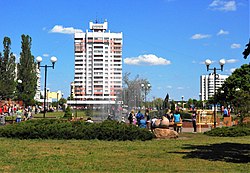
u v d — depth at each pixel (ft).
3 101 231.71
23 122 79.20
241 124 103.40
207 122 127.75
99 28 427.33
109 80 417.69
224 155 54.44
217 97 274.36
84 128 76.23
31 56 282.97
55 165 44.96
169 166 44.93
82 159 50.03
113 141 73.61
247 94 107.34
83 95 414.21
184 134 96.07
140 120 99.09
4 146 63.26
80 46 418.72
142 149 61.72
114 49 418.31
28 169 42.01
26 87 278.05
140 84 239.09
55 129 75.56
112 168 43.32
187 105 393.09
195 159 50.57
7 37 265.13
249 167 44.19
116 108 166.40
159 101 255.70
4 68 264.72
